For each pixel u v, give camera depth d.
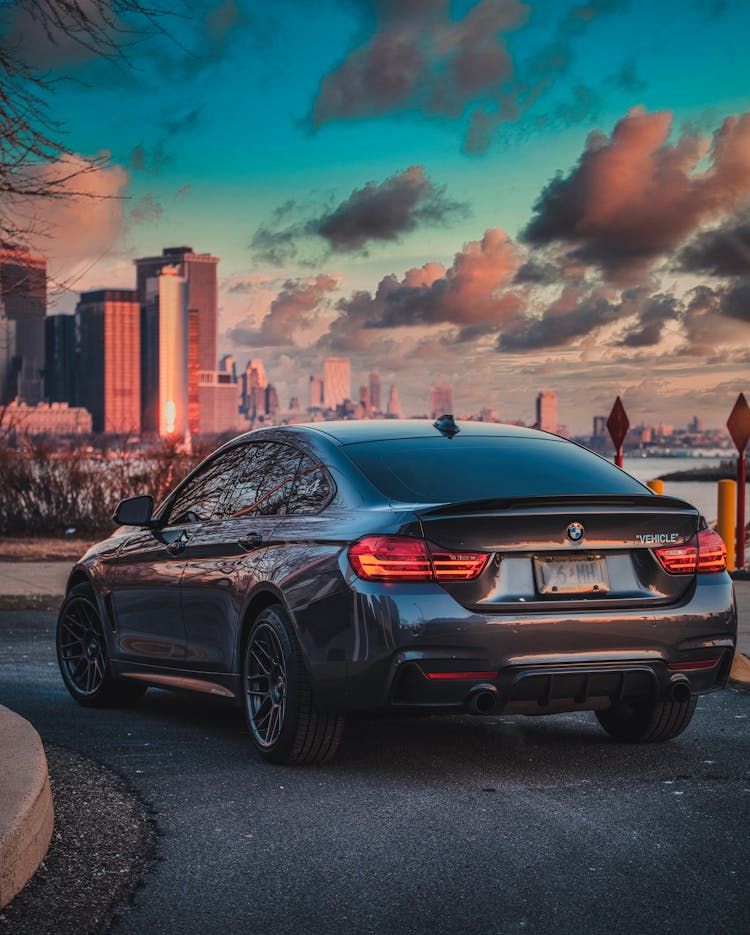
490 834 4.61
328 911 3.80
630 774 5.56
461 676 5.22
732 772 5.60
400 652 5.19
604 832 4.64
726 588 5.77
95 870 4.17
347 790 5.27
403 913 3.79
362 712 5.39
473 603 5.27
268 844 4.48
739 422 14.16
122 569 7.16
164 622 6.75
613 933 3.62
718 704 7.29
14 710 7.18
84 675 7.47
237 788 5.29
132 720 6.89
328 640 5.39
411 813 4.90
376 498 5.62
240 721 6.88
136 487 21.20
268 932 3.63
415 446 6.11
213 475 6.95
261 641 5.83
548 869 4.20
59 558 17.33
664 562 5.62
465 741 6.31
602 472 6.18
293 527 5.86
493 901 3.89
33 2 5.09
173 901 3.88
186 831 4.64
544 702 5.42
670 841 4.52
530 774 5.57
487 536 5.31
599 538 5.47
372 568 5.28
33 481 21.47
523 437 6.48
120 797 5.12
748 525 17.02
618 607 5.47
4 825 3.92
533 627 5.27
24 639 10.05
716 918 3.74
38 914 3.75
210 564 6.38
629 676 5.48
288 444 6.40
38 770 4.52
